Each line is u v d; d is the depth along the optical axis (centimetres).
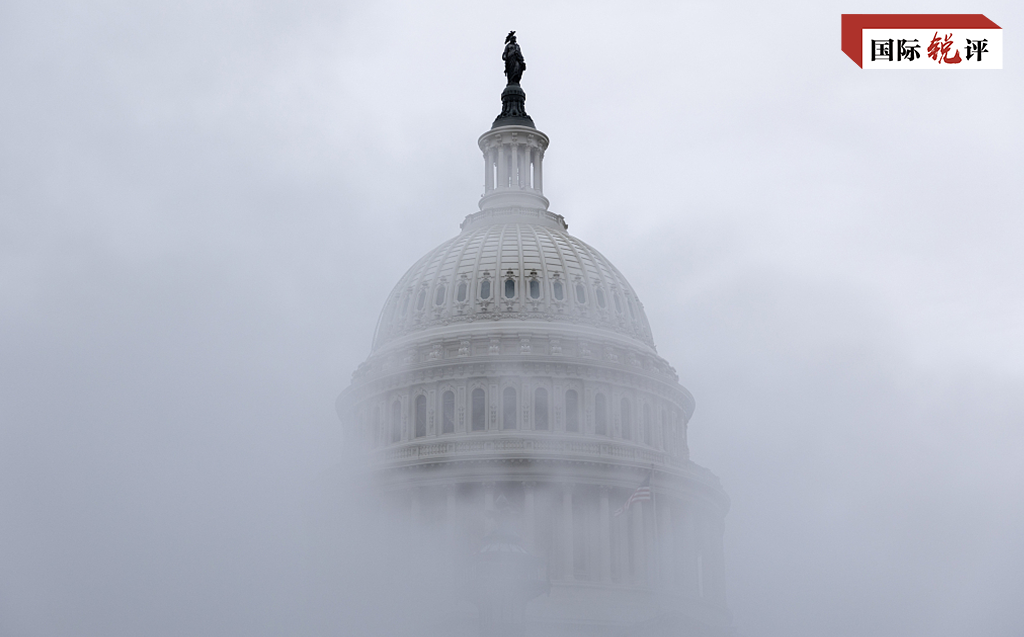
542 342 10181
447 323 10462
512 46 12544
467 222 11706
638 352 10506
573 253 10956
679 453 10556
